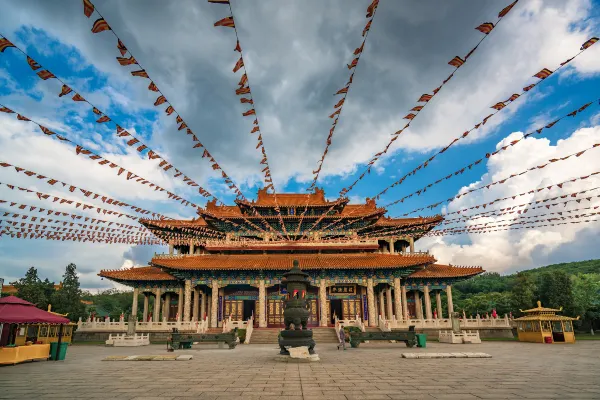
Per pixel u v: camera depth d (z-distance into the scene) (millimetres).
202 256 57656
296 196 67500
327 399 12203
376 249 57750
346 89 16125
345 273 54625
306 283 26172
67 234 27328
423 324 48812
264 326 52594
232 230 61469
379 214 60375
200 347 36031
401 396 12586
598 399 11938
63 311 73188
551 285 75812
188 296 54094
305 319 25016
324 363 22172
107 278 55938
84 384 15430
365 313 55656
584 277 86750
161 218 28375
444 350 31047
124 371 19359
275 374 17766
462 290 150375
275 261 55188
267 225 58125
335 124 19312
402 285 58938
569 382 15180
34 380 16609
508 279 154875
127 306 145250
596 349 31734
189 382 15695
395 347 34594
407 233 63656
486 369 19172
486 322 50219
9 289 70875
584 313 71438
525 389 13688
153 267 60469
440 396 12547
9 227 24953
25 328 32094
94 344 43844
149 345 41094
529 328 41562
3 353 22344
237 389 14016
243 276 54656
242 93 16438
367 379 16125
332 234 61844
